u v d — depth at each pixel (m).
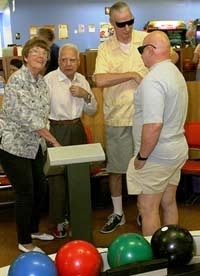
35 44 2.69
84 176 1.79
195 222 3.65
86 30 9.20
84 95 3.23
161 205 2.62
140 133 2.36
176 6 9.49
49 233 3.46
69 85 3.22
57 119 3.23
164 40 2.24
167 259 1.42
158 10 9.42
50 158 1.77
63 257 1.40
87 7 9.12
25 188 2.86
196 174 3.83
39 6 8.95
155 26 7.67
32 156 2.82
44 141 2.88
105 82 3.04
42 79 2.84
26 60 2.72
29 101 2.70
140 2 9.29
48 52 2.79
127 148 3.25
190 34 7.02
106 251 1.60
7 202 4.00
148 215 2.41
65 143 3.22
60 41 9.16
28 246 3.05
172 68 2.26
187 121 4.16
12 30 8.95
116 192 3.53
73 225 1.82
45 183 3.05
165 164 2.31
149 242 1.59
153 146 2.22
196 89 4.16
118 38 3.08
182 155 2.35
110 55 3.11
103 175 3.82
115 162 3.33
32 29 8.98
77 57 3.21
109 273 1.35
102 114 4.17
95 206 4.08
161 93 2.17
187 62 5.58
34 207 3.07
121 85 3.12
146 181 2.35
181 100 2.26
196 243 1.67
